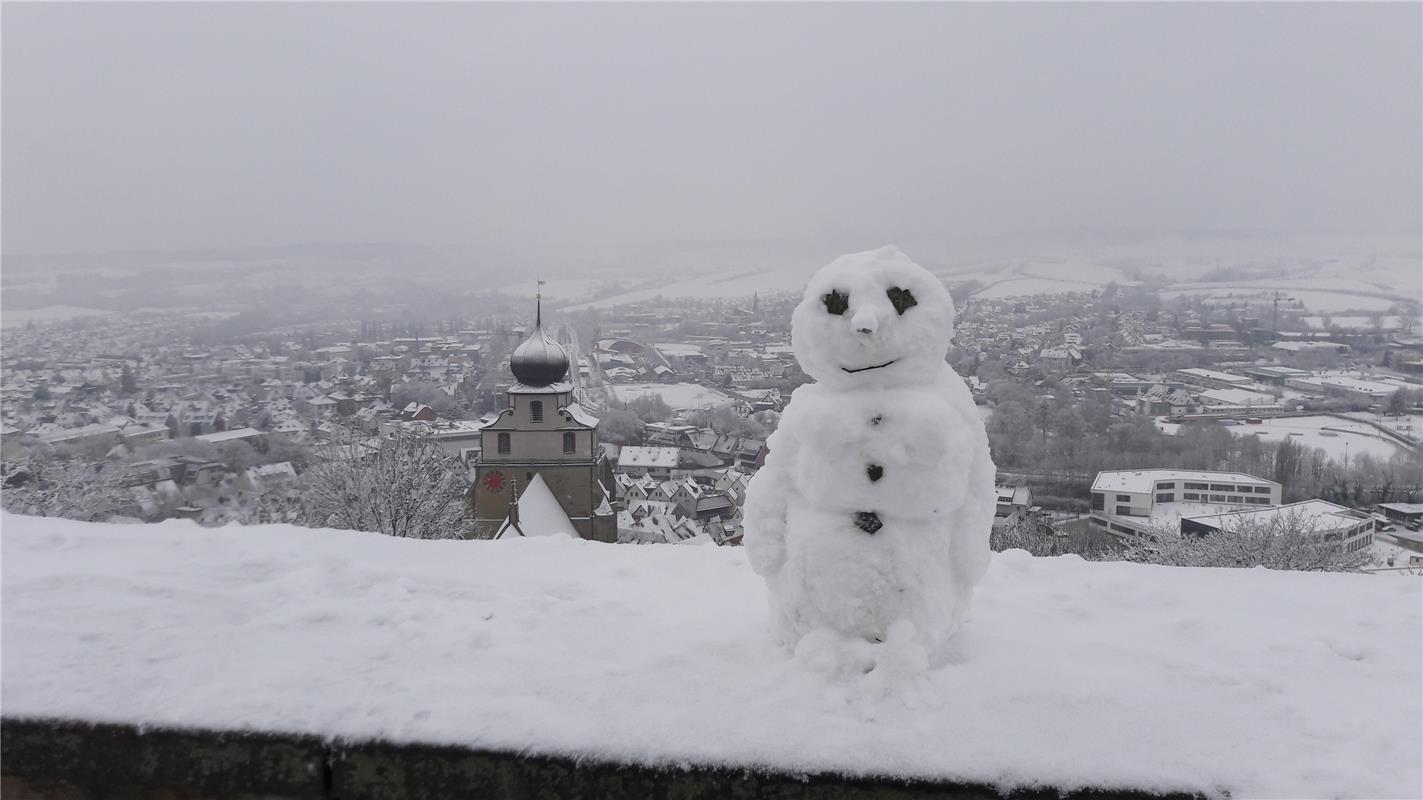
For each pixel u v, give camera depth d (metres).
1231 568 5.99
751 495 4.45
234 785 3.70
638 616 4.94
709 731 3.63
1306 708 3.92
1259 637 4.77
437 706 3.81
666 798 3.50
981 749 3.52
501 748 3.56
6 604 4.85
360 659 4.28
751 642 4.51
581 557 6.11
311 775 3.66
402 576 5.38
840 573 4.09
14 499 28.28
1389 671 4.34
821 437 3.99
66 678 4.04
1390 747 3.59
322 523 27.89
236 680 4.04
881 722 3.71
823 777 3.43
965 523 4.27
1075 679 4.10
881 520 4.11
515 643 4.50
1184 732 3.69
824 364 4.18
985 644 4.62
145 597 5.01
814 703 3.83
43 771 3.79
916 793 3.40
